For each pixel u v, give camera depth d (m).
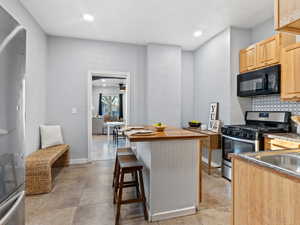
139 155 2.59
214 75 3.72
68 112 3.77
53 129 3.44
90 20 3.06
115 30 3.44
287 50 2.29
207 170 3.48
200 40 3.90
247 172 1.12
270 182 0.96
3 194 0.96
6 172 0.98
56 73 3.70
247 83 3.03
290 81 2.25
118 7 2.66
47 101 3.64
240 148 2.72
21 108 1.15
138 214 1.97
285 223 0.87
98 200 2.28
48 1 2.52
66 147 3.44
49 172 2.48
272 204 0.94
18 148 1.11
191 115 4.59
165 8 2.69
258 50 2.87
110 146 5.69
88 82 3.87
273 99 2.93
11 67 1.03
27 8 2.68
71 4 2.59
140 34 3.61
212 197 2.36
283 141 2.12
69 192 2.49
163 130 2.28
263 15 2.88
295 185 0.83
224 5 2.61
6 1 2.18
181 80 4.50
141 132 1.97
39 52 3.24
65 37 3.73
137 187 2.12
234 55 3.27
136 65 4.15
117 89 10.45
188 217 1.93
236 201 1.22
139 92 4.18
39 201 2.24
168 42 4.01
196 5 2.60
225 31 3.37
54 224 1.80
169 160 1.92
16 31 1.09
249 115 3.24
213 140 3.25
